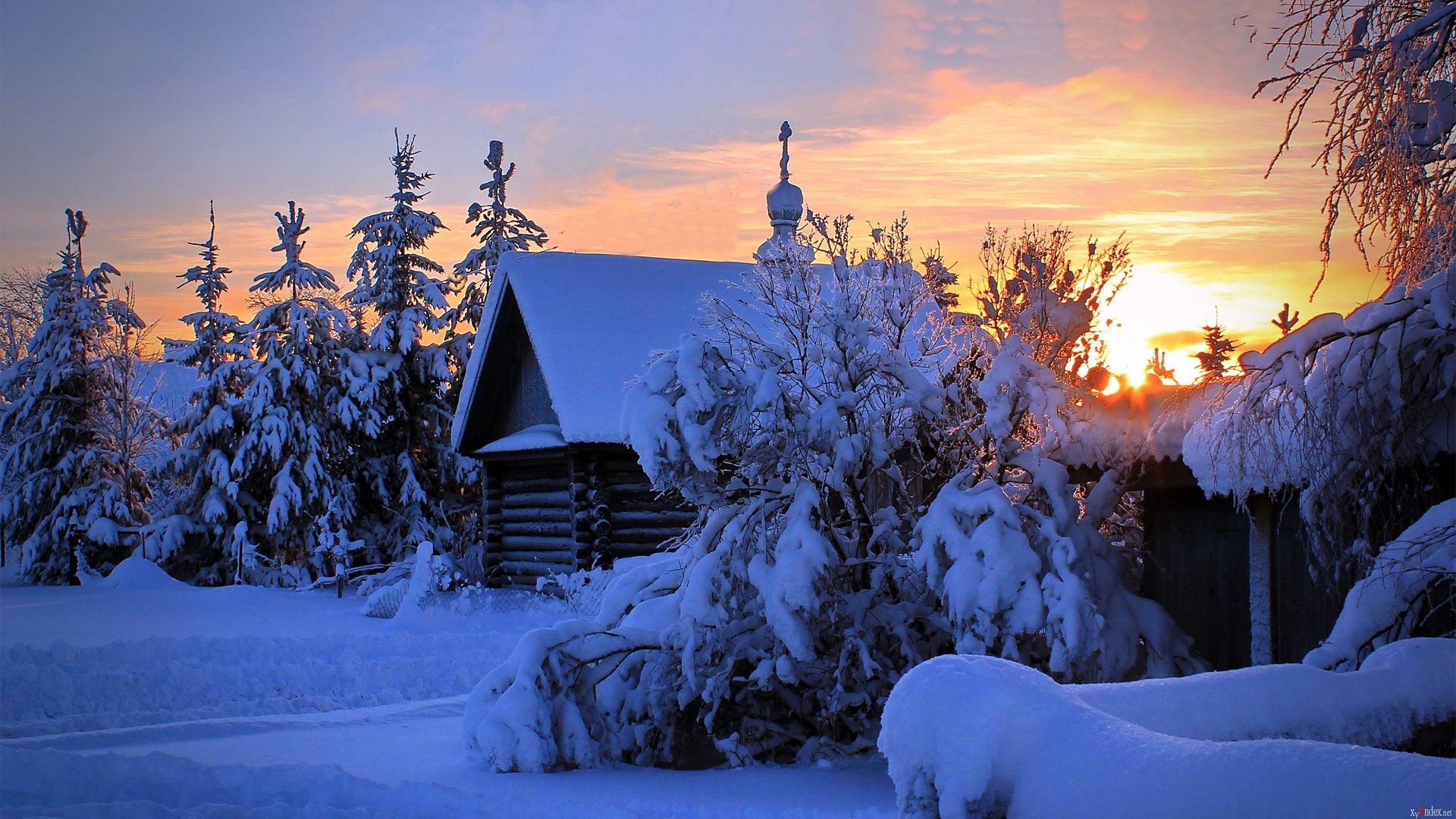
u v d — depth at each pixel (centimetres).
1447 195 857
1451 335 826
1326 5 872
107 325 3528
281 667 1580
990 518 1030
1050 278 1166
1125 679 1052
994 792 450
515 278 2492
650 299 2544
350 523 3134
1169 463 1080
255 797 877
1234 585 1116
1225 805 381
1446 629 817
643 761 1062
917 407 1121
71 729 1262
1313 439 837
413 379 3338
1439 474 891
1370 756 377
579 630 1065
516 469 2573
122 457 3475
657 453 1057
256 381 3066
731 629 1077
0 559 3878
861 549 1162
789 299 1129
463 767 1016
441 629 1966
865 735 1098
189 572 3139
